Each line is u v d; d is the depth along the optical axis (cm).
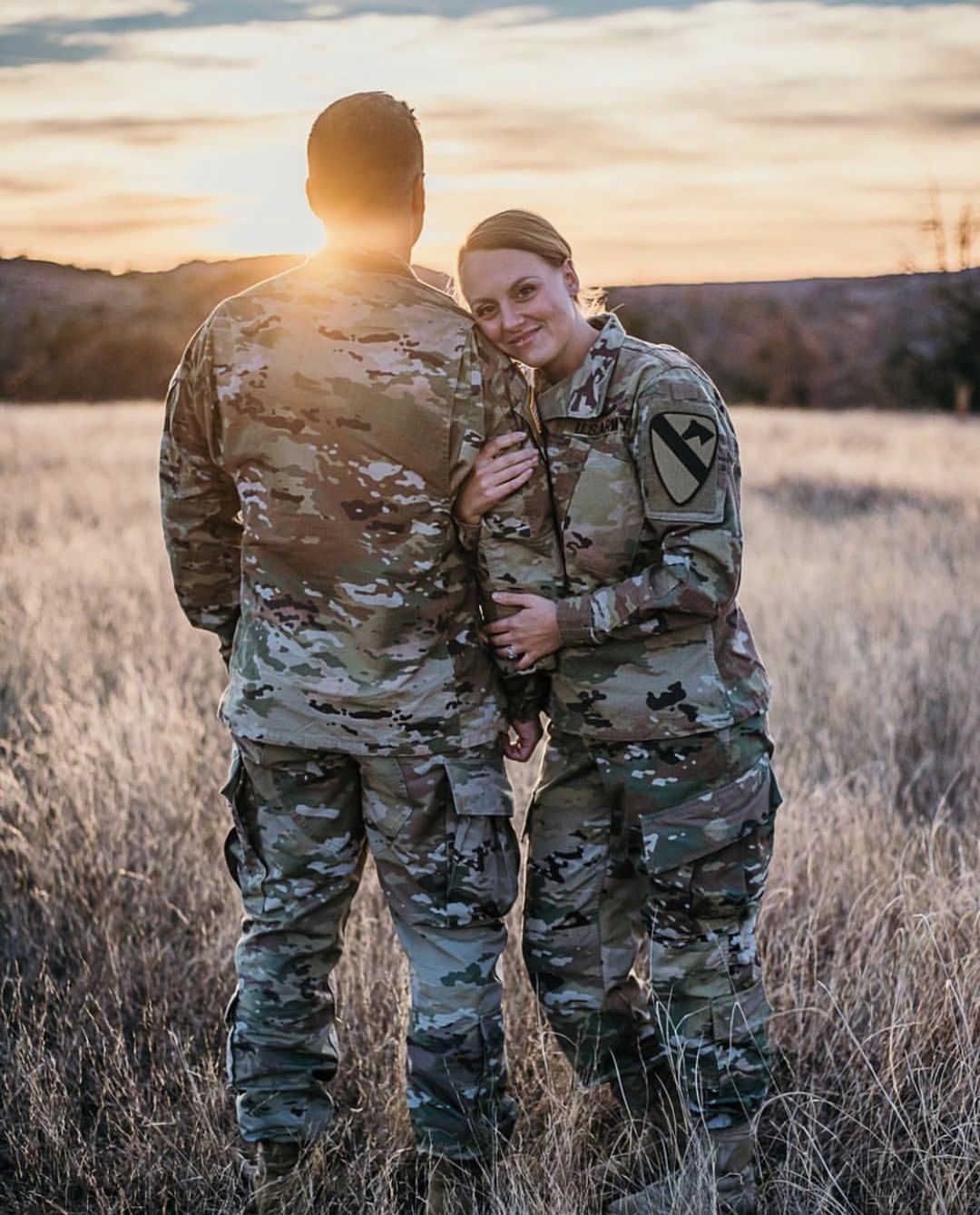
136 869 352
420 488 214
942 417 2584
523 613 221
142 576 676
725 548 214
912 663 526
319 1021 241
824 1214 226
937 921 292
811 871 331
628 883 246
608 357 220
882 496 1119
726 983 233
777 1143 257
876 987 284
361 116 211
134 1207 244
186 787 382
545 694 240
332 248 218
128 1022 302
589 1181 235
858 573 710
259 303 216
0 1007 295
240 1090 238
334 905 237
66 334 4391
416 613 218
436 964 229
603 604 219
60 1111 258
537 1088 267
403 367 211
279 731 221
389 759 220
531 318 217
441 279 238
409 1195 248
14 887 348
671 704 223
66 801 375
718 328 4609
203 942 319
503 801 227
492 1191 225
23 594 623
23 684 491
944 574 712
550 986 247
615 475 220
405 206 217
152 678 491
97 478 1090
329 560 215
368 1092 270
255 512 218
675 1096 252
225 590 245
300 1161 241
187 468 229
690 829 225
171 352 4338
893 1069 251
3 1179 252
